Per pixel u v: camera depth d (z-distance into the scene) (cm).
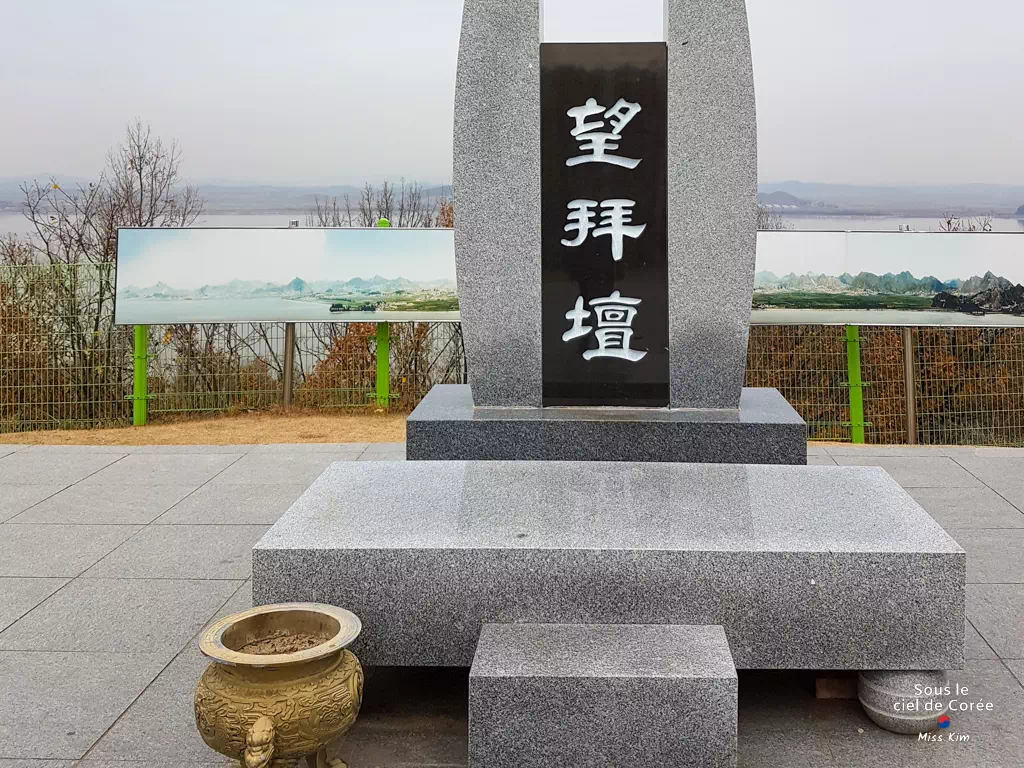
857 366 948
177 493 652
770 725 326
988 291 896
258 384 1106
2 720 332
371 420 1034
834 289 905
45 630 412
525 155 504
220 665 270
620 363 512
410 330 1130
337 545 327
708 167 498
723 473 426
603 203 504
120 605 442
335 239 959
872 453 763
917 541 324
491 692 279
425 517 360
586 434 483
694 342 508
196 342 1102
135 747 314
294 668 260
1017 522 561
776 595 317
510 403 519
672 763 277
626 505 374
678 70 495
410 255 958
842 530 338
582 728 278
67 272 1066
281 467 730
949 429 1042
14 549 527
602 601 321
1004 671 363
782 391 1023
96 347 1073
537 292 511
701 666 283
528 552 321
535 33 499
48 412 1066
